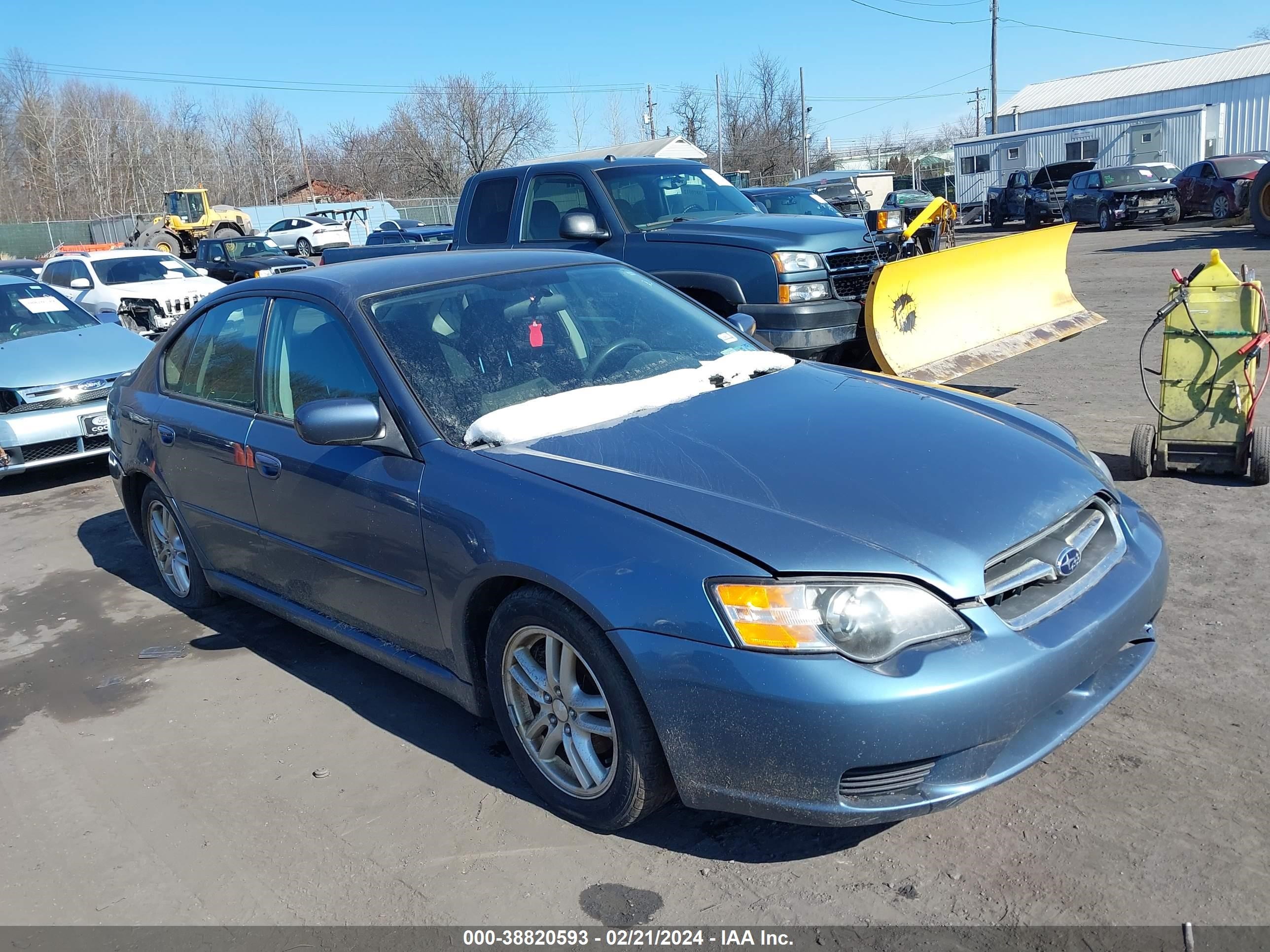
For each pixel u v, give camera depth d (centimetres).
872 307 638
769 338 693
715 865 278
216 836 311
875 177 3484
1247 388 530
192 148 7175
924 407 346
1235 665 355
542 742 308
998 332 711
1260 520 488
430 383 344
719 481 284
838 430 316
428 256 431
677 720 257
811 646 244
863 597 246
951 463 296
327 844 302
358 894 278
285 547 389
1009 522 273
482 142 5694
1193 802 285
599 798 288
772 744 246
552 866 283
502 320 378
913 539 259
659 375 370
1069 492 296
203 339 457
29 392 732
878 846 279
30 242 4966
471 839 298
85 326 862
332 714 384
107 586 549
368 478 338
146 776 350
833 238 720
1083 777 301
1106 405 721
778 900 262
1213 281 525
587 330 389
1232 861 260
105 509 706
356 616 368
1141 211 2355
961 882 262
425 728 367
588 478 293
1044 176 2914
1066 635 263
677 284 731
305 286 396
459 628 316
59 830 323
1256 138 3378
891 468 291
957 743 245
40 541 645
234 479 408
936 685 241
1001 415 357
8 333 830
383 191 6644
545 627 288
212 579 463
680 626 254
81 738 382
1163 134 3162
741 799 257
